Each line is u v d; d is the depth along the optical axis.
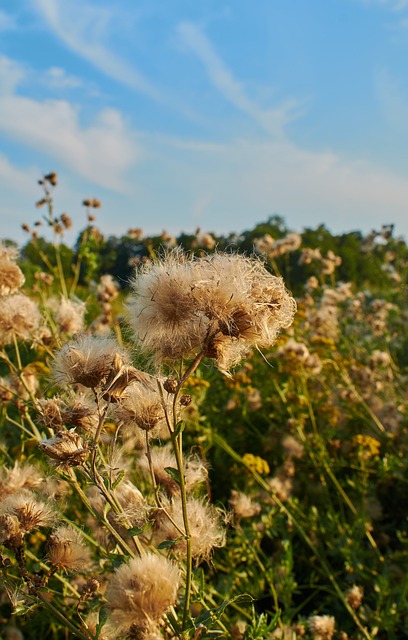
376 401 6.47
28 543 3.58
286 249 8.55
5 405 3.54
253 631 2.56
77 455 2.11
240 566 4.09
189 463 2.80
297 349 5.79
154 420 2.28
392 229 11.40
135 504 2.33
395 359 8.48
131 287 2.25
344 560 4.45
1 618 3.61
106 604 1.98
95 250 7.07
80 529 2.68
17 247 3.61
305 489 5.32
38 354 4.09
